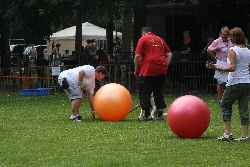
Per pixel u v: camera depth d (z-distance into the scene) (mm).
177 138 8539
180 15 23125
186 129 8383
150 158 6906
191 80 17125
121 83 17609
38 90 17281
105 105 10664
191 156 7027
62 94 17406
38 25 21828
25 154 7270
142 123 10422
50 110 12984
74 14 22516
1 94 17516
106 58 19625
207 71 16859
